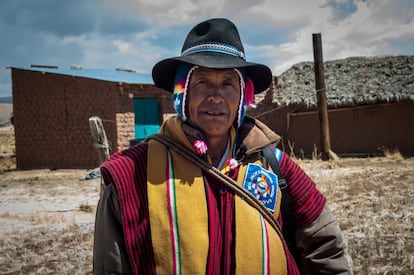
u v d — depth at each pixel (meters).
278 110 21.52
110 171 1.54
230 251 1.53
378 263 4.33
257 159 1.70
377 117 18.66
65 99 18.94
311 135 20.45
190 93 1.67
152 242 1.47
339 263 1.71
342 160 15.99
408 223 5.78
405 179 9.78
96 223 1.62
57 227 6.87
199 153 1.57
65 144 19.02
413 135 17.75
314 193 1.75
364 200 7.49
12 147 34.94
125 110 17.80
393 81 19.12
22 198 10.50
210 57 1.63
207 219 1.51
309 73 22.84
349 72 21.53
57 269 4.75
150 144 1.65
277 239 1.60
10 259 5.18
